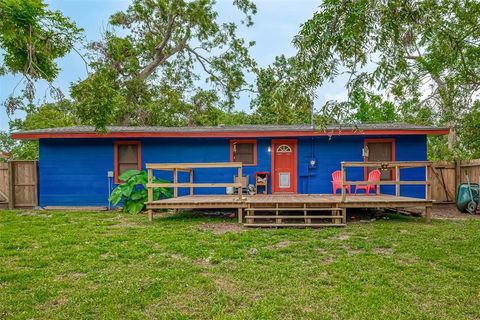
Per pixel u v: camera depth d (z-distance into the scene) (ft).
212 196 34.22
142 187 39.78
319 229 24.64
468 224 26.35
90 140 40.40
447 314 10.91
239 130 37.68
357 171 39.47
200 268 15.43
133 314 10.98
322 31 12.72
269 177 39.91
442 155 56.24
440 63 29.09
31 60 13.56
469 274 14.43
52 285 13.43
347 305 11.48
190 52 82.58
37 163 40.91
